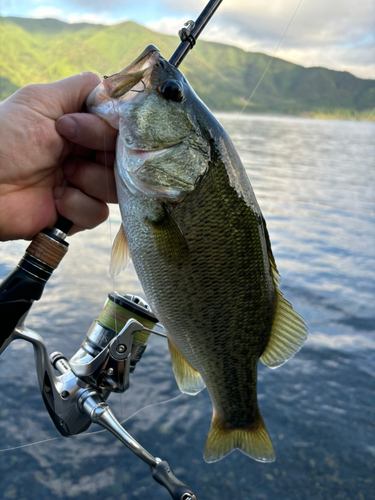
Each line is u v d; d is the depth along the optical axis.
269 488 0.42
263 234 0.28
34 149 0.24
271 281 0.29
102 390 0.28
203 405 0.52
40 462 0.43
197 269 0.26
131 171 0.25
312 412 0.51
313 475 0.43
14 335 0.24
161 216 0.26
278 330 0.30
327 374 0.58
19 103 0.24
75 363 0.27
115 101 0.25
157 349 0.62
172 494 0.24
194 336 0.28
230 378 0.30
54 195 0.27
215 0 0.26
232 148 0.27
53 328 0.63
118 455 0.45
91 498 0.40
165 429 0.48
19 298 0.23
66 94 0.26
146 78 0.25
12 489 0.40
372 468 0.44
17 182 0.25
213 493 0.41
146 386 0.54
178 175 0.26
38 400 0.50
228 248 0.27
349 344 0.65
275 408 0.52
